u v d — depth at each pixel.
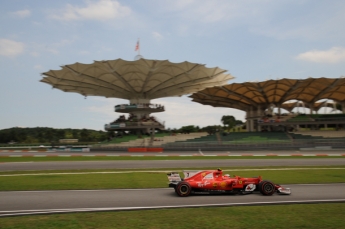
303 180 17.09
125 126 62.53
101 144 58.09
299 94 63.78
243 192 13.29
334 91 61.31
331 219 8.80
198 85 59.72
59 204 11.14
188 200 11.89
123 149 52.28
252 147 50.28
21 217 9.22
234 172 21.53
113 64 45.88
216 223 8.44
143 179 17.94
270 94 61.53
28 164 28.56
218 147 50.78
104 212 9.84
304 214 9.38
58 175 20.03
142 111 63.34
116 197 12.53
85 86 55.75
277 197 12.43
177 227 8.09
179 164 28.06
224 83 59.53
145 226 8.19
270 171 21.95
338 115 64.06
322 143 50.34
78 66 46.88
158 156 39.06
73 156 39.81
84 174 20.56
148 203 11.32
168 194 13.24
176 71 50.00
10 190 14.10
